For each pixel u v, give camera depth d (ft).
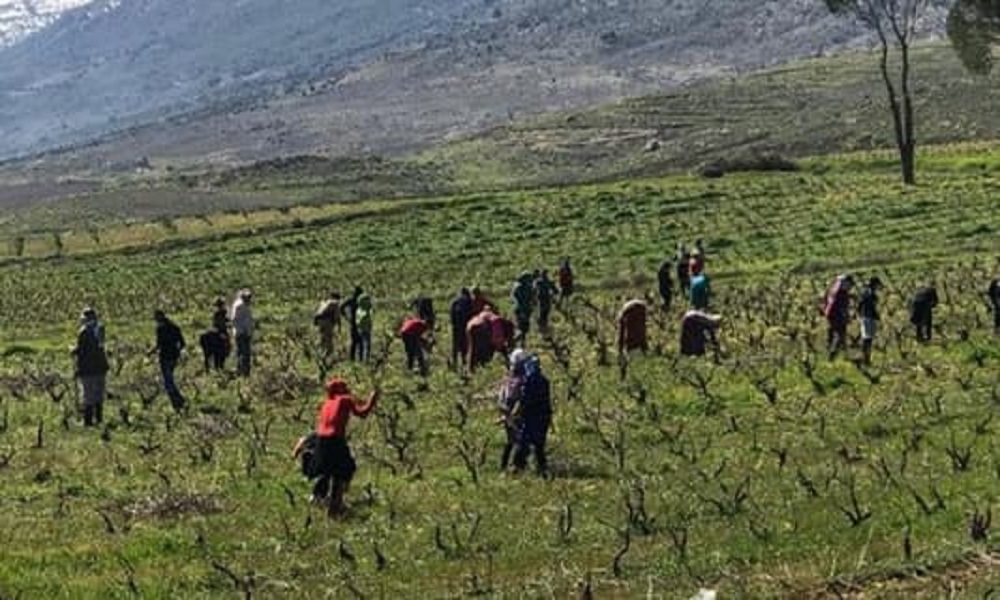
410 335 147.13
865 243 265.34
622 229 319.88
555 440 101.14
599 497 82.38
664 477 86.69
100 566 72.38
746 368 128.77
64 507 87.15
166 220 417.49
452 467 94.17
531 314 185.68
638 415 108.58
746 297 200.95
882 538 68.64
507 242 318.24
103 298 290.97
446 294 253.44
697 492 81.41
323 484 84.89
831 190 347.15
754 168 425.69
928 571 62.80
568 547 71.10
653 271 258.98
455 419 113.09
